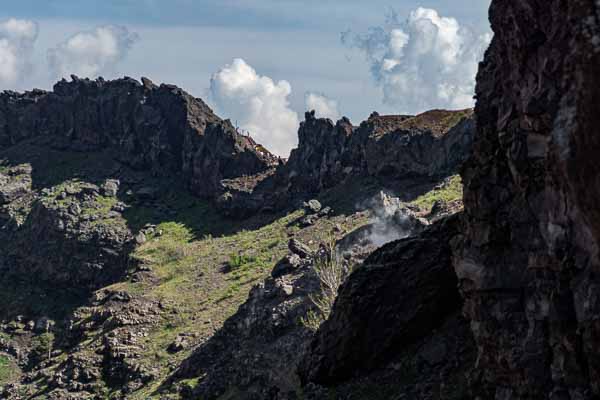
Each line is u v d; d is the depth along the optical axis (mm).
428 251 51219
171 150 164625
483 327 33469
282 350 77312
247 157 154750
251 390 73938
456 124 120750
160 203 154500
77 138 174875
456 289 50125
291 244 103875
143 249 136250
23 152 174750
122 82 173000
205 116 166750
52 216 149750
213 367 85812
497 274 32750
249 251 124062
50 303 139500
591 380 27422
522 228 31891
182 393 83438
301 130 146125
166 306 110875
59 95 180625
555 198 28438
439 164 118688
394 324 50812
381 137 127750
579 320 27484
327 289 83312
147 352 100750
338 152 138500
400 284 51094
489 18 34062
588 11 25250
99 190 157250
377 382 49344
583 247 27438
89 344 107938
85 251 142250
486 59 38312
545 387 30172
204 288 115812
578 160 25516
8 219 159125
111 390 97625
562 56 27531
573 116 25719
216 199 149000
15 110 183125
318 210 128625
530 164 30594
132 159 165375
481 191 34000
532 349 30578
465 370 44125
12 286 147375
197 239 139500
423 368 47438
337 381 52406
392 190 120375
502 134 32719
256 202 143625
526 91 29844
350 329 51594
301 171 142000
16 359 119500
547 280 30125
